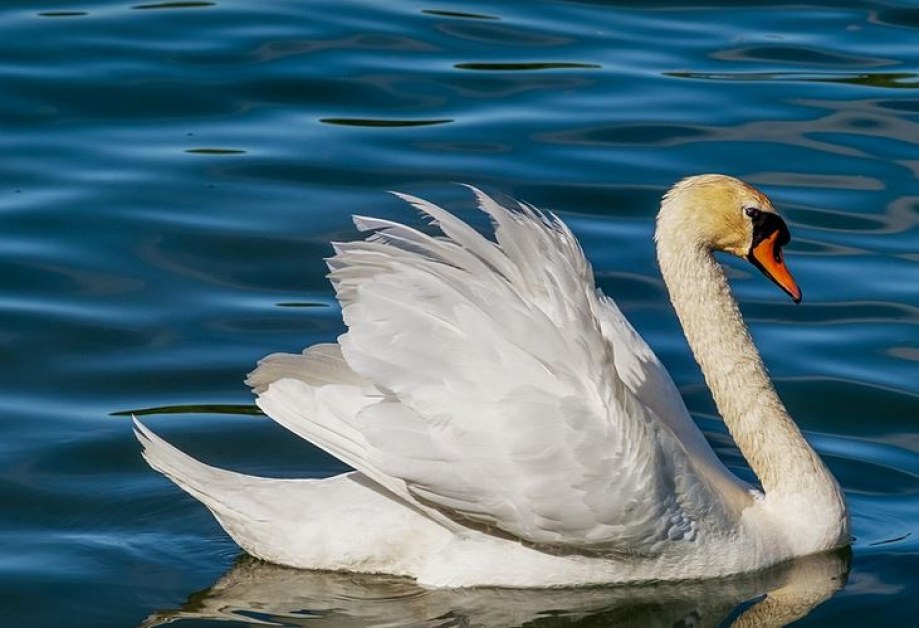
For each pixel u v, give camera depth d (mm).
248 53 21875
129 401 15148
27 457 14219
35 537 13148
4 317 16344
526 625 12344
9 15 22516
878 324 16828
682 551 12719
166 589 12477
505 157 19734
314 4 23469
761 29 23172
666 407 13391
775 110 20906
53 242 17719
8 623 12000
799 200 19031
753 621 12320
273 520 12633
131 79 21047
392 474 12117
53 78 20953
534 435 12188
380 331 12211
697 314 13555
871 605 12477
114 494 13797
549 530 12406
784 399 15602
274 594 12445
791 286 13273
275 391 12344
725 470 13523
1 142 19578
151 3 23203
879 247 18203
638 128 20469
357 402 12258
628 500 12312
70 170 19094
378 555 12602
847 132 20406
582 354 12352
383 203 18641
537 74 21688
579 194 19016
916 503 14000
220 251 17719
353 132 20203
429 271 12453
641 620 12391
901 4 23828
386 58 21953
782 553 13102
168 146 19719
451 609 12430
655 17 23500
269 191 18859
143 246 17750
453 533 12633
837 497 13383
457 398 12219
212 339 16156
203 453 14422
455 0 23859
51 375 15484
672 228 13492
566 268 12688
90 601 12281
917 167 19672
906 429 15117
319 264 17547
